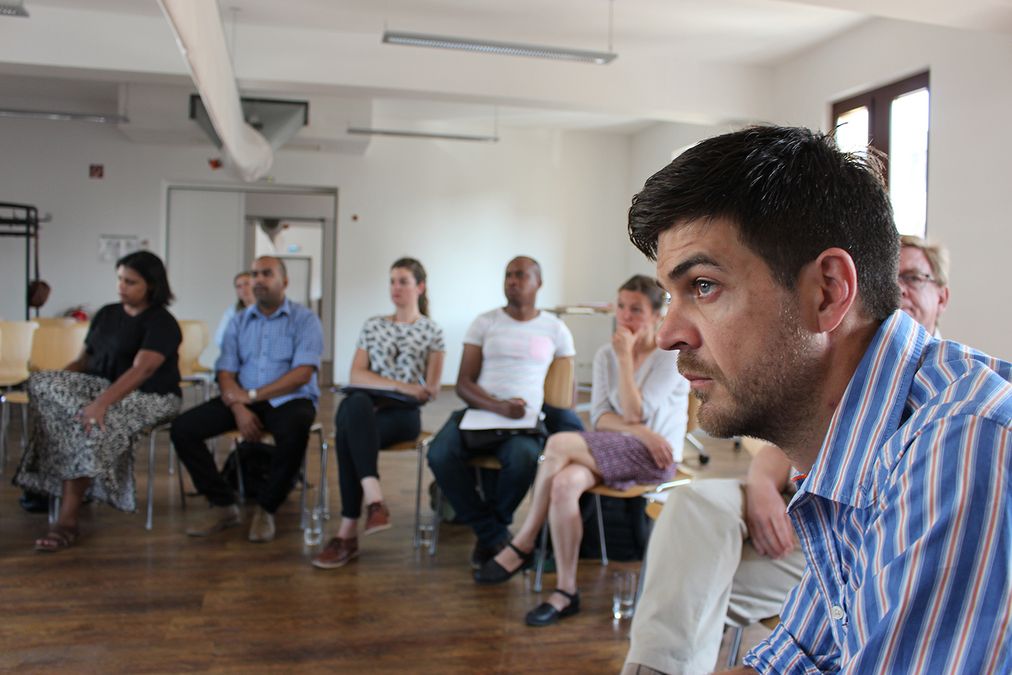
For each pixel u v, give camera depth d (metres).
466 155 10.22
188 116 8.41
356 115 8.89
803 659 0.81
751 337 0.64
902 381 0.63
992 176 5.15
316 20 6.34
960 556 0.50
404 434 3.58
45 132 9.22
